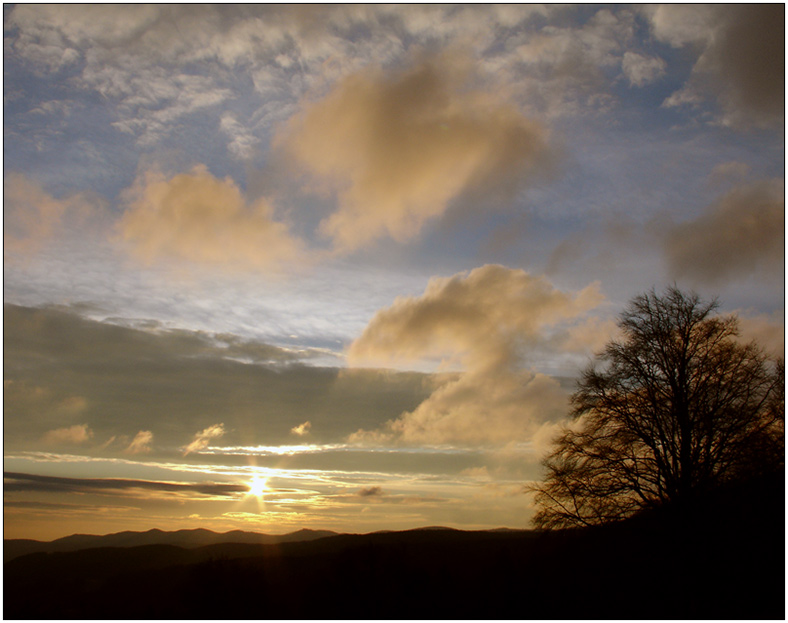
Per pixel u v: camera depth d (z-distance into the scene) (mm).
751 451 21750
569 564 25500
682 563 21969
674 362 25047
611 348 26594
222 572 34250
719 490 22219
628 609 22844
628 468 24094
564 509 25141
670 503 22859
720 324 25016
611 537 23906
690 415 24109
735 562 21094
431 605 28250
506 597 26547
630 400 25219
